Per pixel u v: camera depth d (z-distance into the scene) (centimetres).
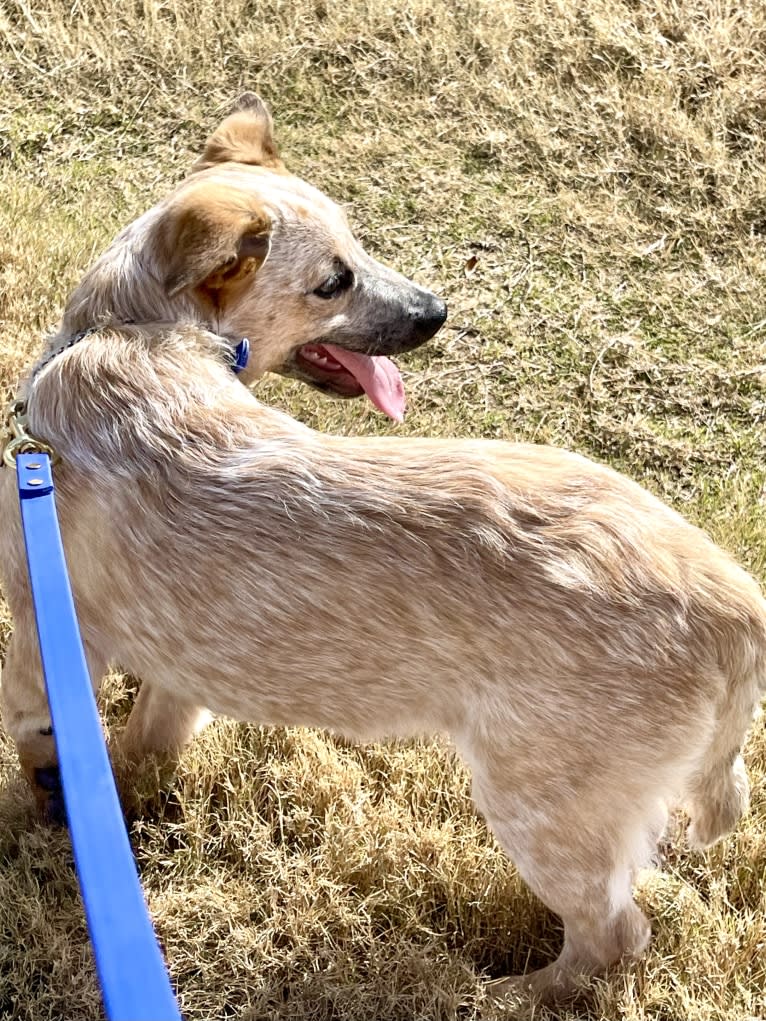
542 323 157
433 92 197
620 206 176
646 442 143
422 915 99
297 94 198
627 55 198
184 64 204
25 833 100
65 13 215
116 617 90
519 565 83
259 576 85
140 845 103
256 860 101
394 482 86
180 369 91
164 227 92
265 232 92
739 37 198
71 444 88
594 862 86
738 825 104
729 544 127
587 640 82
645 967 94
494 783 85
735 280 164
